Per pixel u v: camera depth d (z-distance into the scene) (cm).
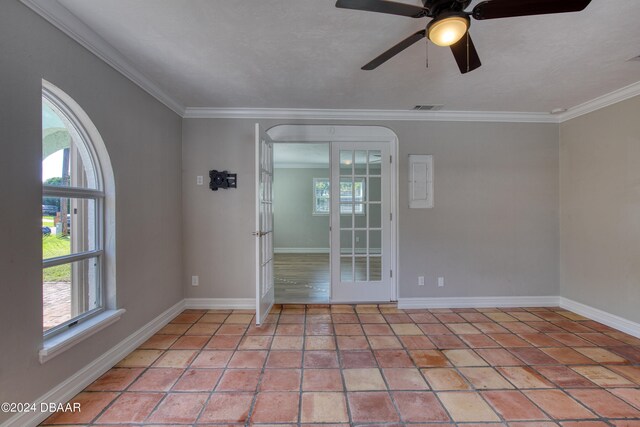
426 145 361
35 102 165
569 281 354
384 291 373
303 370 224
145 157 272
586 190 331
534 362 235
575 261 346
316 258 713
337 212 370
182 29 195
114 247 229
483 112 355
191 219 353
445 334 287
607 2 166
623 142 291
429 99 317
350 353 250
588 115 327
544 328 301
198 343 267
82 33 192
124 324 242
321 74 260
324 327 304
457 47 172
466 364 232
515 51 219
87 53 202
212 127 353
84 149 216
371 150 369
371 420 172
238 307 356
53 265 188
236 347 260
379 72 255
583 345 264
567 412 179
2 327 148
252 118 355
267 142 342
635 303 282
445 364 232
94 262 224
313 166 803
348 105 337
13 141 154
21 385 157
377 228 374
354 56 229
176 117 335
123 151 240
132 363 232
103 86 217
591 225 326
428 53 223
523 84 278
